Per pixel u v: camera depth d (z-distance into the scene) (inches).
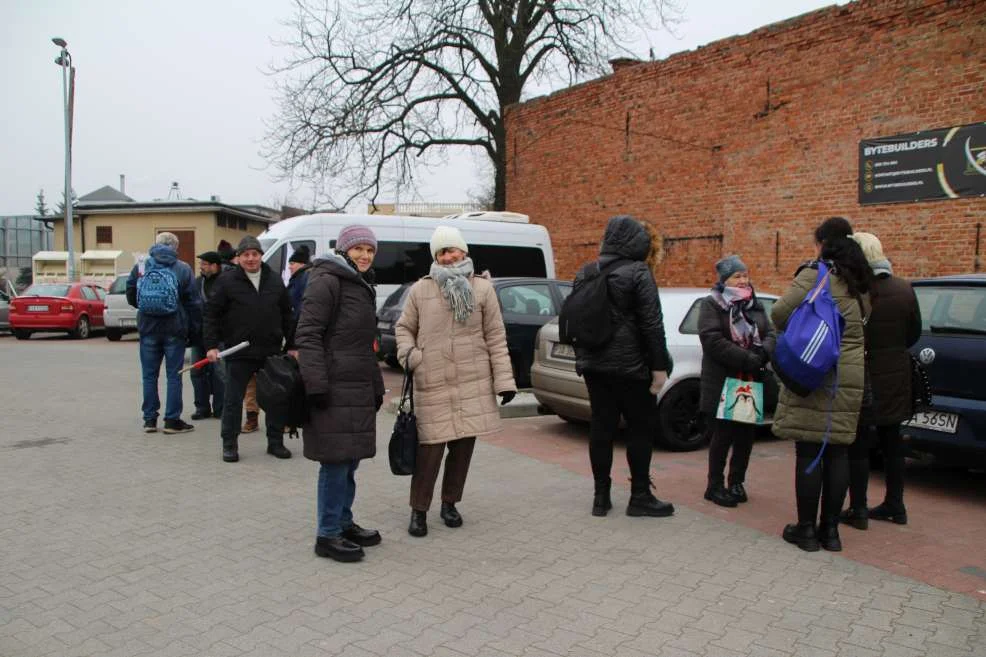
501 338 187.9
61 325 761.0
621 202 606.5
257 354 249.3
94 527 186.5
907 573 161.8
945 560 169.6
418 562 165.9
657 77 569.6
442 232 184.4
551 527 190.2
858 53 443.8
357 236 170.7
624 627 135.1
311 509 202.1
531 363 378.9
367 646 127.5
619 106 603.5
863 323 172.4
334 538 167.3
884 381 184.7
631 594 149.5
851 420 169.9
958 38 399.2
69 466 243.0
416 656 124.3
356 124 815.7
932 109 410.6
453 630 133.5
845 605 145.3
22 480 226.8
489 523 193.2
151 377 291.4
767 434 305.6
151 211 1159.6
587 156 639.1
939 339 215.3
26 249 1776.6
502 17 860.6
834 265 171.9
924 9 412.8
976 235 394.9
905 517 195.8
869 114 439.5
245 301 247.9
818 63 464.4
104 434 290.5
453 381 181.2
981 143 391.2
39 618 137.3
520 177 717.3
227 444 249.8
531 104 697.0
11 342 738.8
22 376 453.1
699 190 541.3
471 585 153.4
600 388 195.5
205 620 136.8
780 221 488.4
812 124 469.1
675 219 560.7
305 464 248.2
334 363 161.5
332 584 153.3
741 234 512.7
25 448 267.1
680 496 217.9
